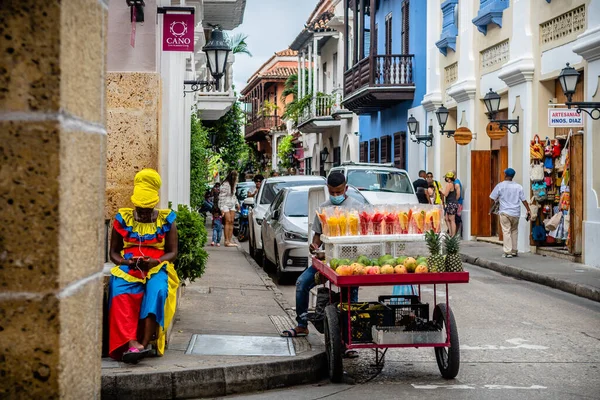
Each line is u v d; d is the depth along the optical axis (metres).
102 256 2.43
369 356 8.74
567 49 18.22
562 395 6.86
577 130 18.27
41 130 2.01
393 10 34.53
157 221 7.32
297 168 55.47
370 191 19.89
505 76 21.12
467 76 24.92
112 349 7.08
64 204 2.05
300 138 53.81
